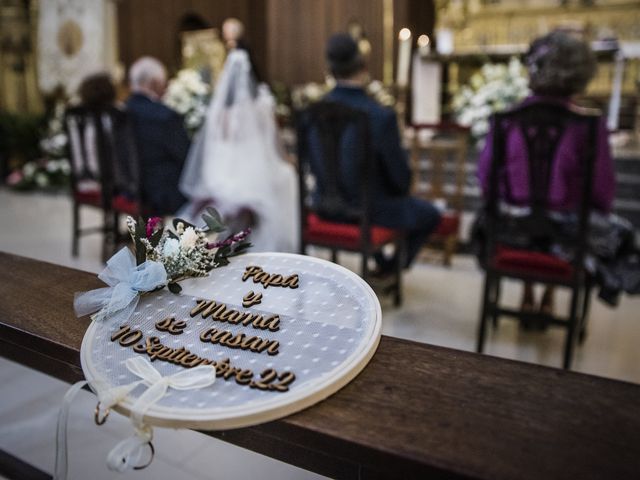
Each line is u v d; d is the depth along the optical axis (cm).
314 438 86
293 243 382
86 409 218
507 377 100
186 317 114
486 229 262
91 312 121
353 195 295
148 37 930
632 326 310
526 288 299
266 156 371
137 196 377
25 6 912
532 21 802
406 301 346
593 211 258
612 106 653
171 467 186
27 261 159
